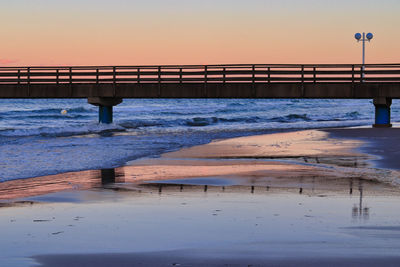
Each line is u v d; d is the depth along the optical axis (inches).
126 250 263.1
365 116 2488.9
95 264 238.1
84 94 1343.5
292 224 319.9
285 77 1279.5
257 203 393.4
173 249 264.7
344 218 336.5
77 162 684.7
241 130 1451.8
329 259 239.9
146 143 1005.8
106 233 301.7
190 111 3053.6
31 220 339.0
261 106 3661.4
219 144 976.3
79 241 283.0
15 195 434.9
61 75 1348.4
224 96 1284.4
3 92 1343.5
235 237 288.4
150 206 384.5
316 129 1428.4
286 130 1417.3
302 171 583.5
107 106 1435.8
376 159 697.0
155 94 1314.0
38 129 1358.3
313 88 1267.2
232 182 504.7
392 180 510.0
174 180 521.3
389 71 1269.7
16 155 764.0
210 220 334.3
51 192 451.5
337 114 2603.3
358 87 1268.5
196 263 237.6
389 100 1334.9
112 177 546.9
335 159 701.9
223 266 231.6
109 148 895.7
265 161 692.1
